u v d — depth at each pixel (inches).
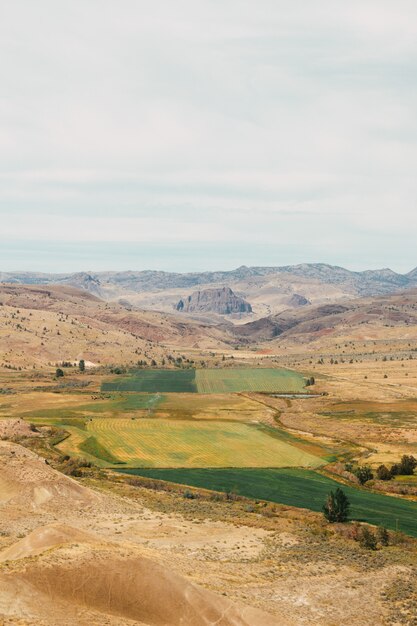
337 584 2573.8
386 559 2923.2
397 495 4402.1
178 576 1924.2
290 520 3631.9
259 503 4094.5
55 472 3826.3
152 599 1813.5
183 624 1779.0
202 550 2913.4
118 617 1705.2
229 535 3216.0
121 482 4520.2
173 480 4751.5
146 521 3368.6
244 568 2691.9
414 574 2736.2
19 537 2780.5
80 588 1765.5
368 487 4645.7
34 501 3467.0
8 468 3705.7
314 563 2829.7
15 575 1728.6
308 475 5012.3
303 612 2239.2
